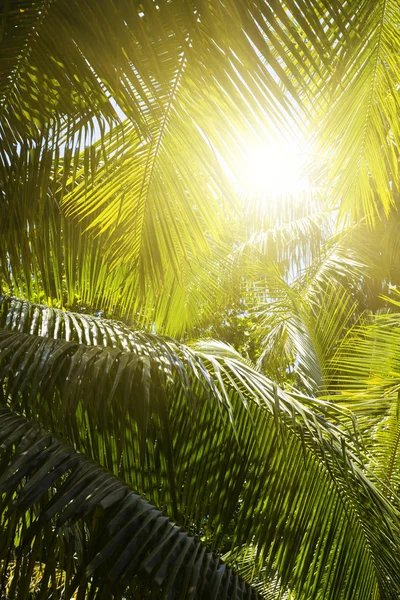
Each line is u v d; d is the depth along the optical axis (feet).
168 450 5.75
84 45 4.59
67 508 4.02
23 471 4.18
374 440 9.11
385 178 7.89
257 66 4.72
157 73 4.75
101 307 11.38
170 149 6.53
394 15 5.31
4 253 7.72
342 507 7.09
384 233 19.19
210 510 6.41
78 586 4.15
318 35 4.47
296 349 14.43
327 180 7.93
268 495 6.75
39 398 5.57
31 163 6.15
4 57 4.83
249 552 7.82
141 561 3.93
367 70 6.09
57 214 8.91
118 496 4.29
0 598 4.74
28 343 5.50
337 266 18.95
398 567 7.11
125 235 8.45
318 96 6.34
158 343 6.33
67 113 5.49
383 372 10.66
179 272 8.98
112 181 7.27
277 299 15.20
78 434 5.29
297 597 6.89
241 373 6.32
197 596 4.24
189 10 4.36
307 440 6.89
